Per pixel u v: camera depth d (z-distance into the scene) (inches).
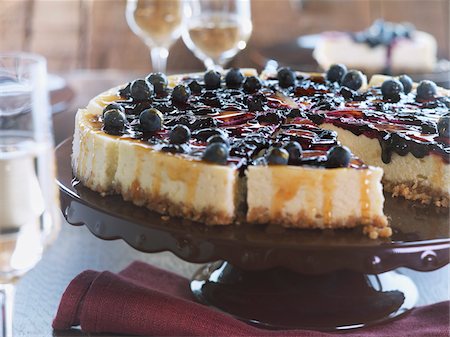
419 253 23.2
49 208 20.8
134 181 25.3
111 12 65.4
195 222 24.3
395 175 27.9
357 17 69.6
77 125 27.8
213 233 23.6
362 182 24.1
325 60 53.9
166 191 24.7
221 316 25.0
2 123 20.4
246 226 24.2
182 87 29.8
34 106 20.6
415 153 27.1
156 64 43.5
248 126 27.9
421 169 27.2
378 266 23.0
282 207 24.2
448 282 29.1
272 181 24.1
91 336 25.4
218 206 24.1
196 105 29.7
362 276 27.6
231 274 28.0
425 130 28.2
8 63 23.5
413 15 70.2
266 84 33.1
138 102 29.5
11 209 20.2
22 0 64.6
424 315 26.5
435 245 23.3
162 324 24.8
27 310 26.7
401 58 54.1
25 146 20.5
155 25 41.8
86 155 26.6
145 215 24.7
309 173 24.0
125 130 26.8
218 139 25.3
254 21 68.8
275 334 24.5
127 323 24.9
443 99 31.8
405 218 25.6
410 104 31.6
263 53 54.6
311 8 69.1
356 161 24.9
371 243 23.3
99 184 26.1
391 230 24.5
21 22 65.0
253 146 26.0
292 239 23.4
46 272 29.1
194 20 40.4
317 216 24.2
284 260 22.9
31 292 27.8
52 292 27.9
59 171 28.0
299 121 29.0
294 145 24.9
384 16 69.7
